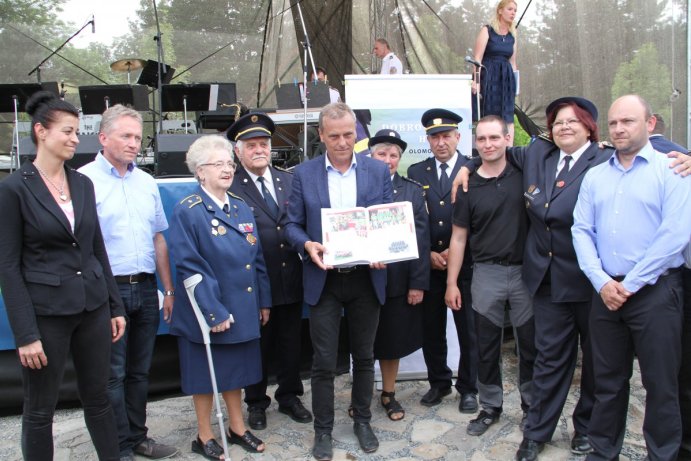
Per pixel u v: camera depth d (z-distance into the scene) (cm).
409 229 297
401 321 348
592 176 272
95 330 253
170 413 383
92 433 263
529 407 308
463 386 368
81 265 246
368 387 318
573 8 625
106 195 291
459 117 365
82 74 839
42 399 242
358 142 413
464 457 306
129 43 851
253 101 919
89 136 463
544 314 298
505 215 315
